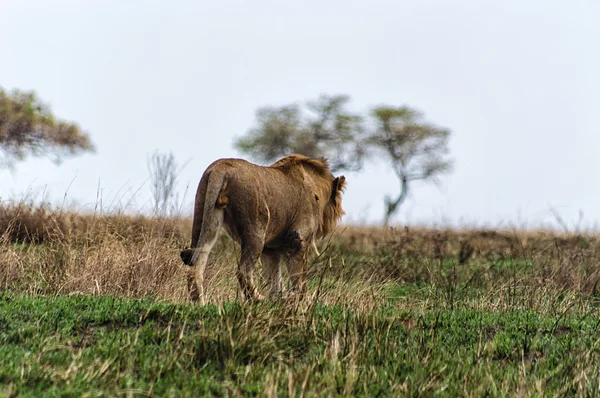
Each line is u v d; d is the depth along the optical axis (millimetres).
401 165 162750
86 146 145500
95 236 38000
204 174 32062
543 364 27266
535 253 51500
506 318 32562
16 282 34562
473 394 23500
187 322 28188
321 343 27125
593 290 40375
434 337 28891
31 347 25406
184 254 31062
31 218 45156
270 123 162875
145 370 23672
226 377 23781
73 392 21531
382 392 23625
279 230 34375
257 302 29734
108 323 28266
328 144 162500
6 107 135000
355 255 53000
